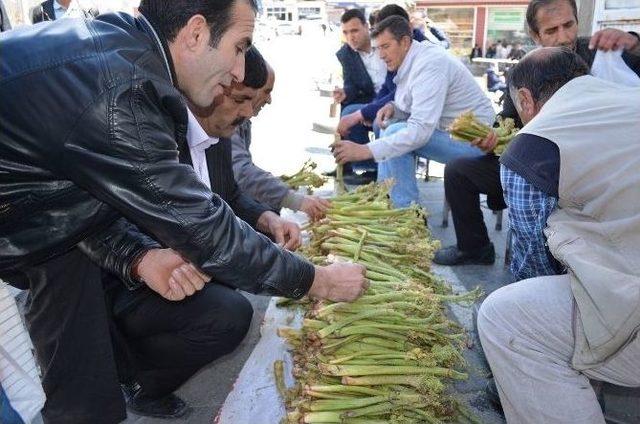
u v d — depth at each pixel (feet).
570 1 10.00
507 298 5.68
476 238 11.44
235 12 4.62
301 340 6.76
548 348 5.50
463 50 70.13
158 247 5.58
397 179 12.65
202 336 6.39
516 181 6.01
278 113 29.99
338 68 36.50
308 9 90.12
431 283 8.30
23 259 4.75
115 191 4.33
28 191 4.44
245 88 6.88
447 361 6.74
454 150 12.71
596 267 5.05
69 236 4.76
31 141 4.17
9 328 4.72
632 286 4.84
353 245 8.35
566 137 5.56
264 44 68.85
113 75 4.13
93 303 5.45
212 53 4.68
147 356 6.69
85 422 5.62
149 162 4.30
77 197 4.61
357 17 17.75
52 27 4.48
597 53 10.09
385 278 7.57
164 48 4.61
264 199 9.81
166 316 6.28
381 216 9.71
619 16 13.10
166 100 4.41
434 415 6.19
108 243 5.44
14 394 4.72
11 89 4.12
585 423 5.36
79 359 5.47
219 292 6.52
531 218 5.94
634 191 5.16
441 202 15.79
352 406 5.92
